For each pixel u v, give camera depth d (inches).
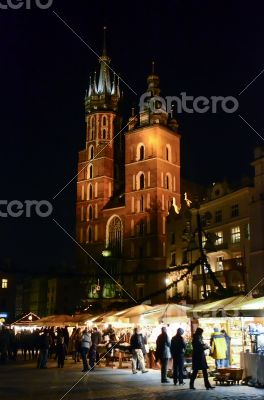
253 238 2249.0
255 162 2309.3
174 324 1459.2
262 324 1072.2
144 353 1293.1
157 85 4256.9
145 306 1451.8
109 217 4279.0
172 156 4163.4
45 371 1237.1
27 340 1786.4
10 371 1235.2
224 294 1440.7
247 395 781.9
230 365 1072.2
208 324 1240.2
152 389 868.0
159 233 3858.3
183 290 2997.0
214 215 2696.9
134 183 4106.8
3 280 4451.3
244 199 2454.5
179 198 4124.0
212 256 2613.2
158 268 3767.2
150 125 4092.0
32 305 5718.5
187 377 1052.5
